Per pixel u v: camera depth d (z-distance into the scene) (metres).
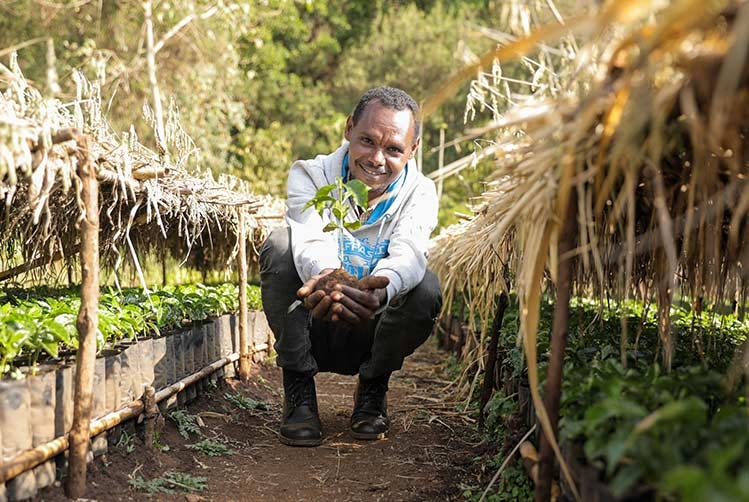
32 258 4.45
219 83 13.97
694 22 1.81
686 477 1.61
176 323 4.56
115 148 3.41
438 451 4.14
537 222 2.39
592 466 2.17
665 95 1.93
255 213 6.26
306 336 4.12
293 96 20.70
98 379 3.30
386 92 3.94
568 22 1.99
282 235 4.06
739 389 2.69
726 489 1.56
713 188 2.48
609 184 2.13
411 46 21.16
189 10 11.48
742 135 2.18
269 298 4.05
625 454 1.98
